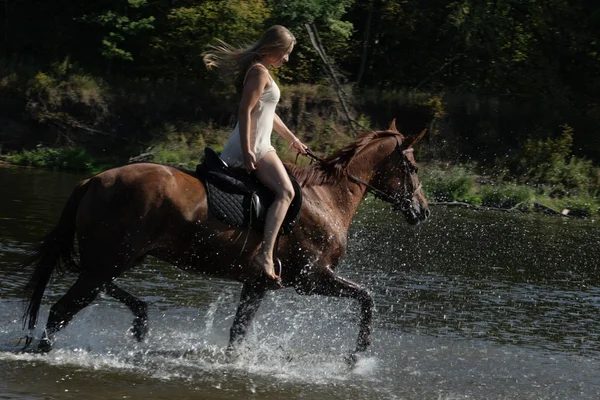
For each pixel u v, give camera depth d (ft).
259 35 94.43
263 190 21.74
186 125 92.32
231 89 94.48
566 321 30.73
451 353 25.43
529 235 54.49
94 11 107.14
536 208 72.18
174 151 88.43
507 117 94.17
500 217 64.80
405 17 102.63
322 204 23.09
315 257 22.72
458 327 28.89
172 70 100.73
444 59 104.01
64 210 21.18
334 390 21.06
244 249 21.53
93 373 20.74
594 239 54.34
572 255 46.93
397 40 103.96
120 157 89.61
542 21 99.96
